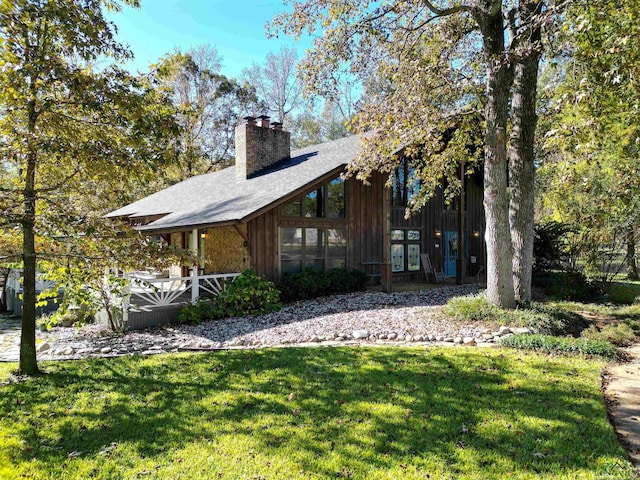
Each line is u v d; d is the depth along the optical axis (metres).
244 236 11.31
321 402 4.51
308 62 9.34
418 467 3.29
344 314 9.35
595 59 6.12
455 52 10.81
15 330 10.37
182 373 5.60
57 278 6.09
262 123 15.77
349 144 14.97
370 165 10.49
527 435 3.75
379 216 14.66
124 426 4.07
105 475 3.25
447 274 17.39
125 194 6.04
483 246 19.11
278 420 4.11
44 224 5.00
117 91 5.11
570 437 3.71
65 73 4.78
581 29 5.73
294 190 11.09
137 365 6.01
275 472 3.25
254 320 9.55
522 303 8.77
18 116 5.14
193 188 19.19
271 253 11.88
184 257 6.11
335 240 13.38
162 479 3.18
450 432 3.82
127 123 5.29
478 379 5.10
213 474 3.24
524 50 7.68
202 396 4.77
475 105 12.59
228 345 7.46
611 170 7.55
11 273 14.62
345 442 3.67
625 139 5.94
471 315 8.21
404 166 15.74
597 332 7.48
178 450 3.61
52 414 4.35
